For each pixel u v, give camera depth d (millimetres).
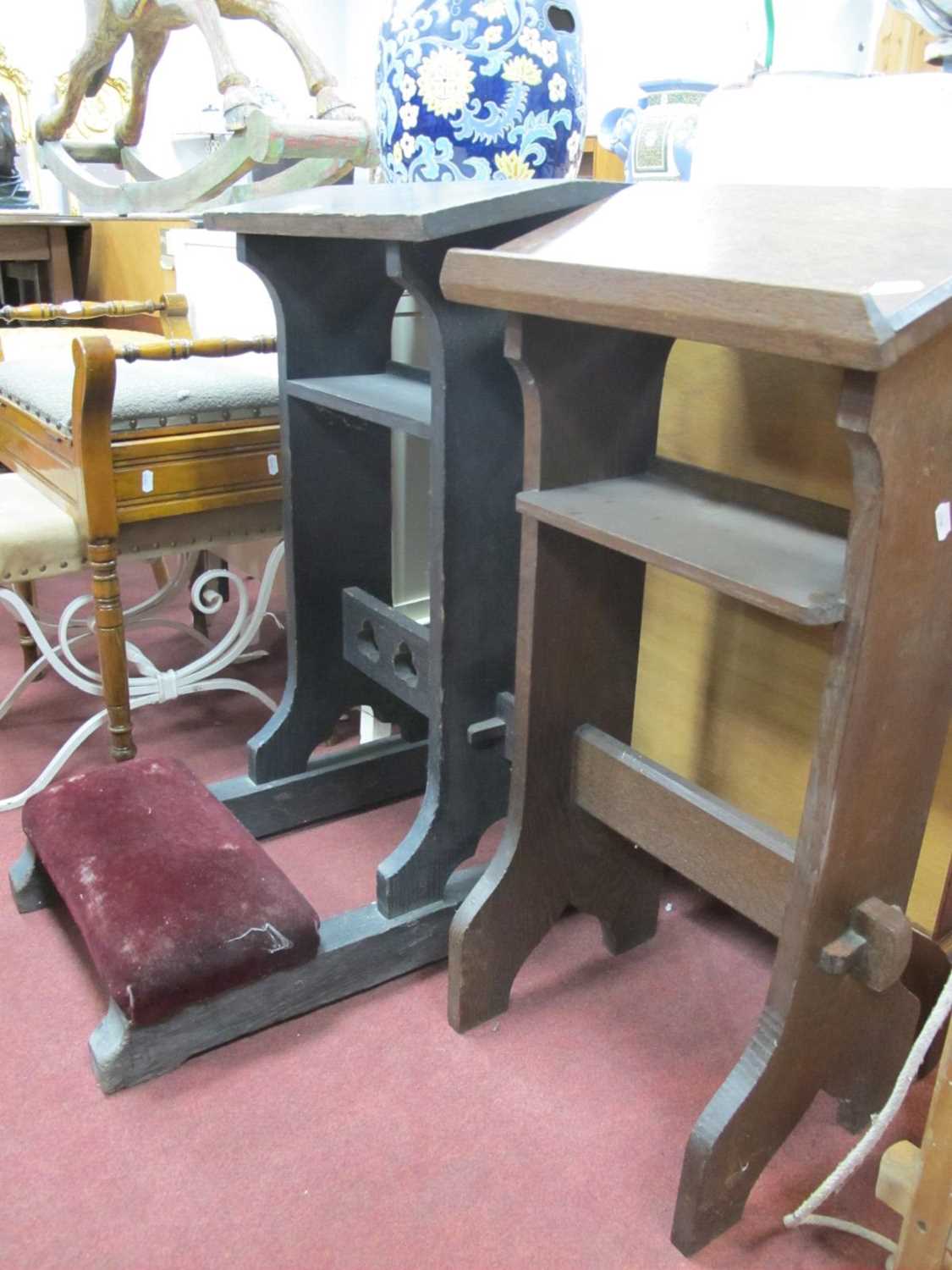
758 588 773
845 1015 942
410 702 1384
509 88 1255
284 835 1537
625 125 1397
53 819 1249
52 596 2436
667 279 719
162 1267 894
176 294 1972
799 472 1124
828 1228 950
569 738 1128
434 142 1284
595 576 1072
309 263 1314
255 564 2197
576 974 1265
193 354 1440
